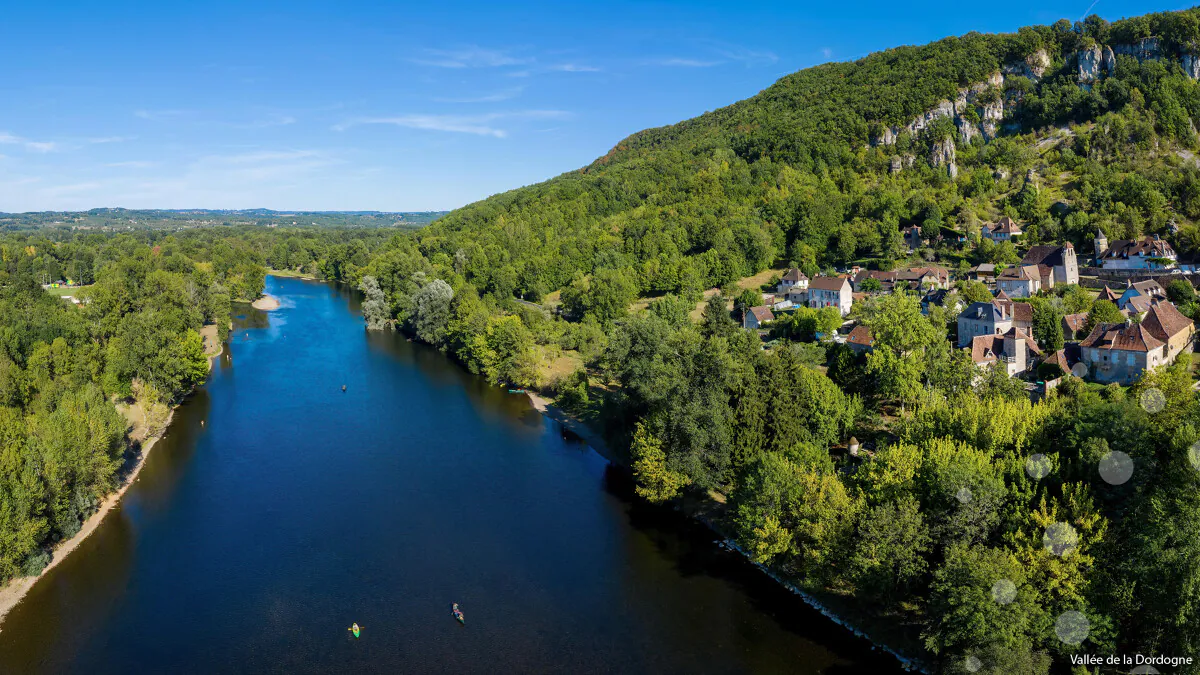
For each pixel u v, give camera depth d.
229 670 61.66
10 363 113.69
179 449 111.06
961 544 56.94
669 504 90.81
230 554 80.25
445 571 76.50
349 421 124.00
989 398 84.88
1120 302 145.75
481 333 157.62
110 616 69.44
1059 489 62.25
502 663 61.97
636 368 101.38
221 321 196.25
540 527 85.75
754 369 88.88
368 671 61.25
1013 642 50.66
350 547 81.44
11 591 73.94
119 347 129.25
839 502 65.94
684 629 66.06
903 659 60.34
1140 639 52.75
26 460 80.31
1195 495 51.34
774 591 71.75
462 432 118.75
